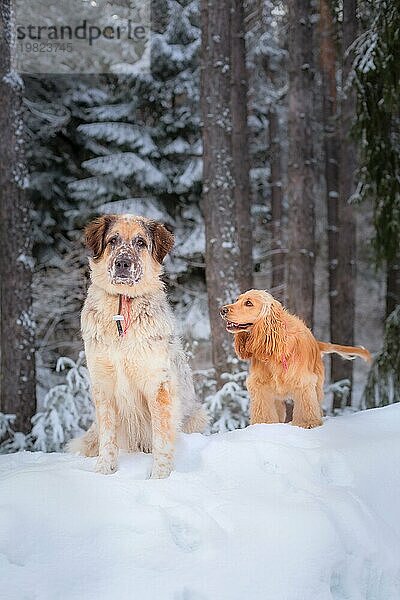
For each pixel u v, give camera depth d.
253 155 18.33
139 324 4.24
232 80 13.51
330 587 3.28
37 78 15.62
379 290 22.52
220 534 3.33
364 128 8.93
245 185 13.57
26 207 10.06
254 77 17.22
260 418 5.19
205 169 10.12
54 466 4.27
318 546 3.31
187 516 3.43
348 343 15.27
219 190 9.99
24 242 10.00
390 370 9.41
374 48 8.45
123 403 4.44
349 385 13.85
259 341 4.98
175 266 16.02
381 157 8.96
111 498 3.56
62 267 15.70
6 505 3.41
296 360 4.98
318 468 4.12
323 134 16.31
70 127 16.22
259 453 4.21
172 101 16.34
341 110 14.02
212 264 10.01
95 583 2.95
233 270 9.99
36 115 15.30
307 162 11.52
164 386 4.30
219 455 4.23
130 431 4.65
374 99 8.77
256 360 5.16
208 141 10.05
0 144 9.85
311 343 5.17
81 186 15.66
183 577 3.02
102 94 16.17
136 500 3.60
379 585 3.47
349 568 3.39
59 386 9.48
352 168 14.99
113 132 15.60
